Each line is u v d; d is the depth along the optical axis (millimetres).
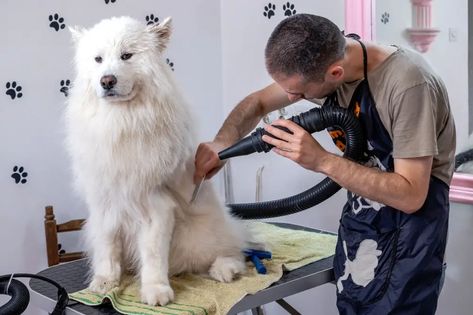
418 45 2154
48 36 2338
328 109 1495
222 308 1472
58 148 2408
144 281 1563
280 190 2688
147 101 1558
